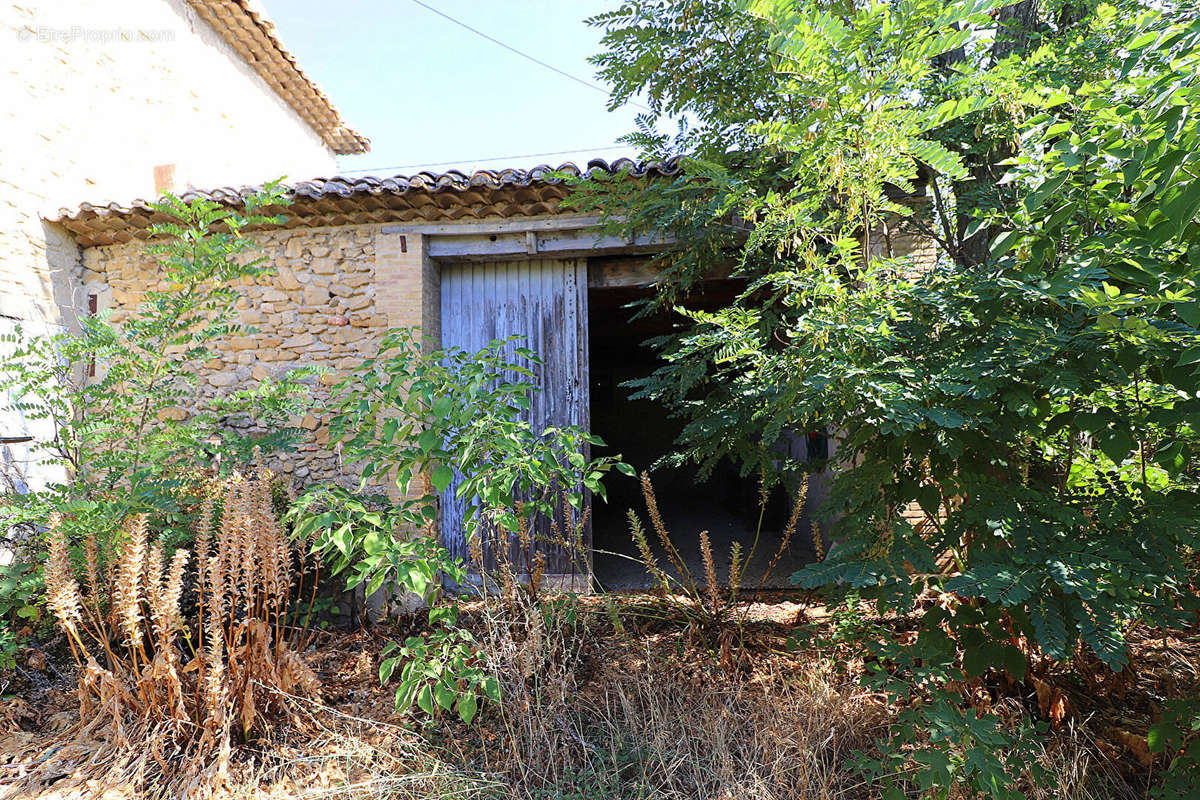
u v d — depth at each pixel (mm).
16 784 2582
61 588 2734
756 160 3529
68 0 5309
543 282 5410
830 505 2736
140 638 2707
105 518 3174
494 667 2873
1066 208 2084
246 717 2768
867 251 3096
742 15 3324
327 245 5168
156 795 2518
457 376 3271
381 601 4410
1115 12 2510
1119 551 1992
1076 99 2727
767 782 2428
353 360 5094
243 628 2820
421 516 3076
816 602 3809
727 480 9227
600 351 10734
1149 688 2879
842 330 2361
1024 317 2207
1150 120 1756
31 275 4922
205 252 4062
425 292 5125
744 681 3189
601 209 4742
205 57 7215
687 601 3822
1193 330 1741
